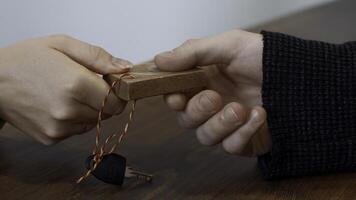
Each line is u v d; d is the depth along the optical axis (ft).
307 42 1.96
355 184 1.86
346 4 4.75
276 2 4.59
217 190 1.80
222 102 1.92
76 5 3.25
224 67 2.08
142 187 1.80
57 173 1.88
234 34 1.98
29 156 1.98
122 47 3.59
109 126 2.22
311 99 1.90
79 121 1.89
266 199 1.77
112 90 1.81
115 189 1.79
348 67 1.93
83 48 1.86
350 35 3.64
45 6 3.14
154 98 2.49
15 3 3.02
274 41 1.91
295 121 1.90
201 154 2.01
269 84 1.89
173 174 1.88
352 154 1.90
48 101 1.83
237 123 1.83
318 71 1.91
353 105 1.92
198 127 1.95
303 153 1.89
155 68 1.90
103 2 3.36
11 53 1.89
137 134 2.15
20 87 1.87
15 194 1.76
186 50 1.89
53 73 1.81
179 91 1.83
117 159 1.78
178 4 3.83
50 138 1.93
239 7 4.26
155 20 3.73
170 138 2.13
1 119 2.03
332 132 1.91
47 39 1.89
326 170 1.91
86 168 1.84
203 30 4.09
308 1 4.97
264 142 1.93
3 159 1.96
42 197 1.75
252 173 1.90
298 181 1.87
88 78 1.79
